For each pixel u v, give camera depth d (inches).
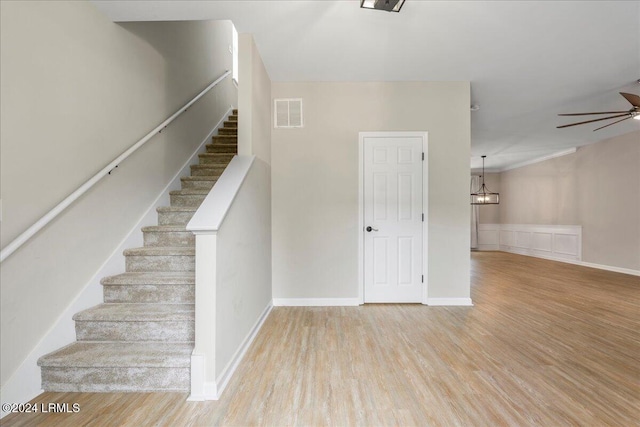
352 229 138.6
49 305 71.8
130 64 100.5
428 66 122.3
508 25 94.3
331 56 115.2
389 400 67.8
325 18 92.1
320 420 61.5
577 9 86.4
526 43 104.5
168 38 124.3
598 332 106.0
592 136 217.3
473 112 170.6
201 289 69.6
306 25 95.9
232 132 176.2
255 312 106.8
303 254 138.7
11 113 62.6
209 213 72.5
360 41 104.7
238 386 73.5
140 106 105.8
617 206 216.2
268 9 87.7
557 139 225.8
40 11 68.9
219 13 89.0
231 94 209.8
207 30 165.8
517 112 170.4
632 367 82.0
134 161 102.3
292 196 138.6
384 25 95.0
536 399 68.1
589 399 68.1
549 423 60.4
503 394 69.9
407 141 138.1
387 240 139.2
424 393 70.3
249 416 62.7
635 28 94.7
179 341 79.2
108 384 70.7
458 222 137.1
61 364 69.1
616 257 217.5
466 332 106.0
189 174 140.7
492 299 147.1
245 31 99.7
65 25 75.5
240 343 88.7
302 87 138.2
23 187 65.1
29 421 60.4
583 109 165.9
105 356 71.5
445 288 137.2
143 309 82.4
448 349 92.8
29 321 66.9
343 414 63.2
